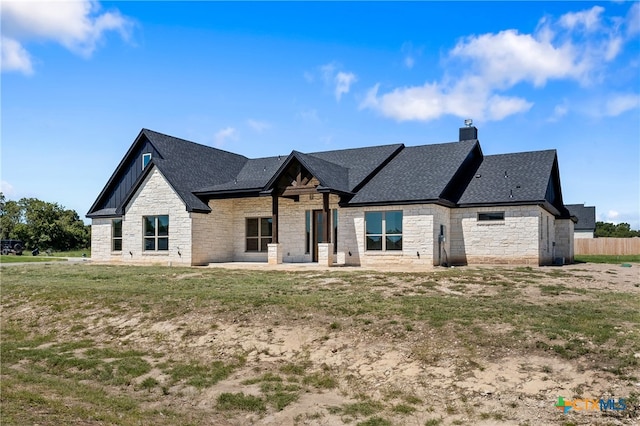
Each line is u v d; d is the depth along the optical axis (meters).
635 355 10.02
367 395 9.94
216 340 13.20
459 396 9.41
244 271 22.58
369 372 10.78
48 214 65.75
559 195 29.55
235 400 10.00
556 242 29.47
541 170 25.52
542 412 8.59
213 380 11.12
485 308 13.41
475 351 10.84
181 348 13.11
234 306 14.96
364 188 25.36
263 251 28.19
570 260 29.53
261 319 13.96
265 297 15.70
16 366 12.77
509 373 9.88
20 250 51.78
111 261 29.22
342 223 24.73
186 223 26.44
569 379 9.48
